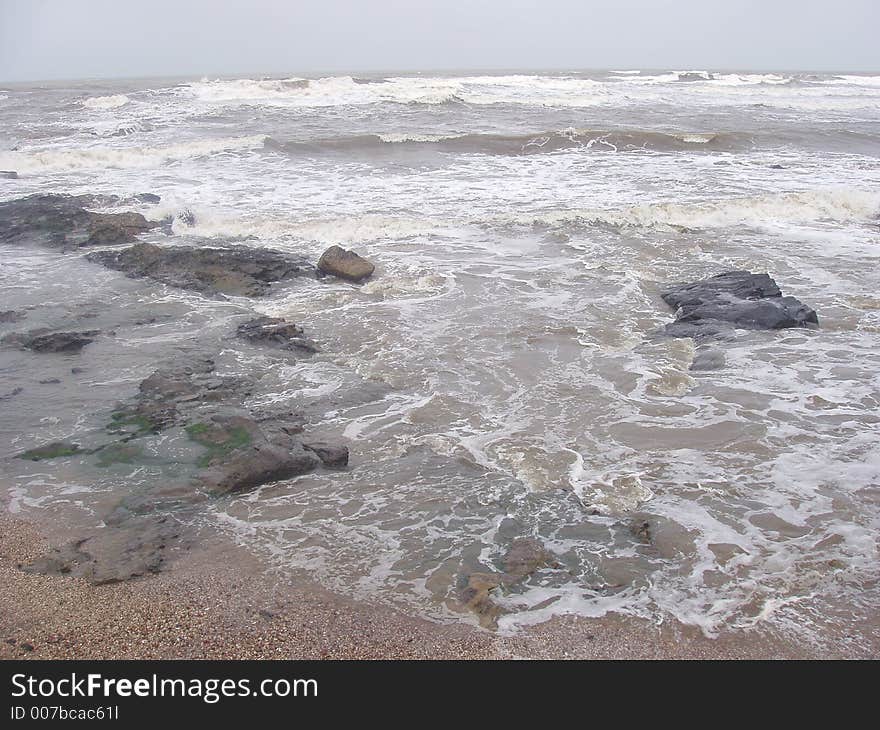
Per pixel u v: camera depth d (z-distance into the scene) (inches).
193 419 258.8
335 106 1189.1
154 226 534.0
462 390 289.9
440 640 160.9
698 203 581.0
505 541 194.2
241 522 205.5
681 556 188.4
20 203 568.1
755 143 903.7
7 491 219.8
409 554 190.1
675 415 267.3
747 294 380.5
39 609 168.2
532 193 639.8
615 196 626.2
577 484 223.1
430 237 516.4
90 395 282.8
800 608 170.2
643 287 418.9
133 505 211.5
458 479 225.5
